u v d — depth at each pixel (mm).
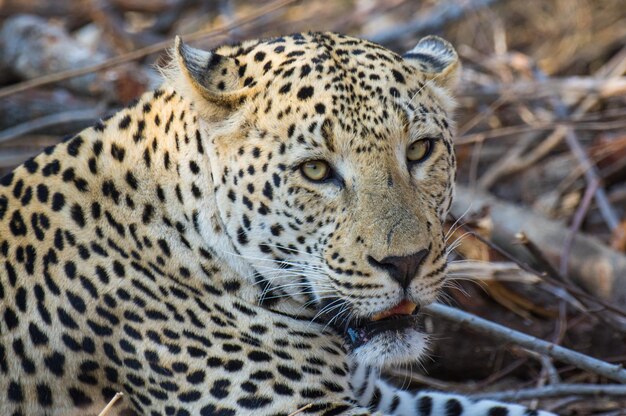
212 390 8203
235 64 8133
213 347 8227
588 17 18078
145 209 8250
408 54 8922
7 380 8242
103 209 8305
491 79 16281
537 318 12078
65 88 15953
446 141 8312
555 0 18750
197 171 8086
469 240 12000
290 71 7832
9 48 16453
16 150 15531
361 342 8320
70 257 8281
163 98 8328
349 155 7781
